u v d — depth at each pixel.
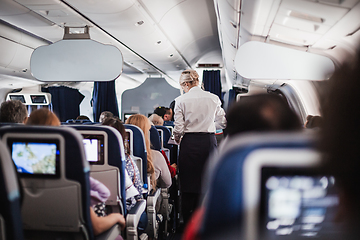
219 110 3.09
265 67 3.39
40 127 1.42
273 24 3.03
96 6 4.17
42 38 6.69
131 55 7.86
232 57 6.80
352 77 0.63
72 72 4.02
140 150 2.70
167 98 10.03
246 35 3.96
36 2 4.04
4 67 6.67
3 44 5.88
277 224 0.73
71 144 1.42
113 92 8.59
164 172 3.21
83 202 1.50
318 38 2.88
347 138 0.65
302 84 5.08
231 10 3.52
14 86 8.52
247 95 0.88
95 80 4.00
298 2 2.38
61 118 9.69
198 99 2.96
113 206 2.03
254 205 0.73
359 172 0.66
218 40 9.07
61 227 1.54
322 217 0.71
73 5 4.15
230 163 0.73
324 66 3.20
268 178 0.72
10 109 2.62
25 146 1.46
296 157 0.70
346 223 0.70
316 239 0.72
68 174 1.46
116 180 1.97
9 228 1.06
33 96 8.41
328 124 0.66
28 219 1.55
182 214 3.01
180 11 5.74
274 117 0.83
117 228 1.89
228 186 0.73
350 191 0.68
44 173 1.47
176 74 11.62
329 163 0.67
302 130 0.79
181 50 8.24
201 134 2.94
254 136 0.77
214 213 0.75
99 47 4.01
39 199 1.51
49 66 4.03
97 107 8.52
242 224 0.74
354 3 2.11
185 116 2.99
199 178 2.92
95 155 1.95
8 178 1.04
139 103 10.11
